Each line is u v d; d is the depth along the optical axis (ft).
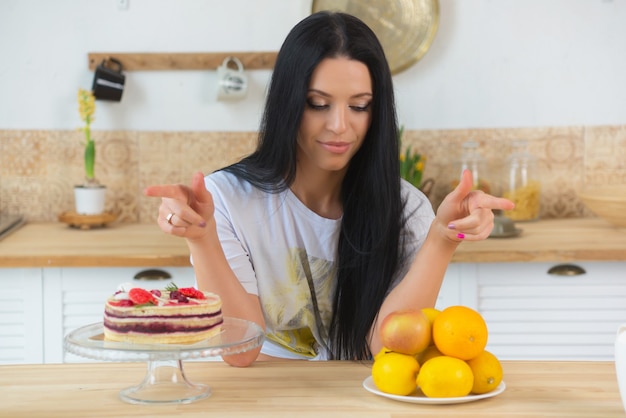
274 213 5.31
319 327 5.54
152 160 10.64
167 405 3.82
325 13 4.86
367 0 10.38
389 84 4.98
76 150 10.62
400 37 10.38
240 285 4.85
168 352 3.85
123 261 8.44
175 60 10.44
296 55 4.76
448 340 3.87
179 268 8.66
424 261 4.91
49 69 10.52
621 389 3.40
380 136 5.08
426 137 10.59
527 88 10.56
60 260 8.43
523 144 10.50
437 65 10.53
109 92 10.20
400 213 5.26
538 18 10.49
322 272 5.42
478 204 4.41
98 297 8.68
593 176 10.63
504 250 8.48
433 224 4.85
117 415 3.68
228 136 10.64
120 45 10.52
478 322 3.89
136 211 10.69
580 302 8.70
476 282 8.67
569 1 10.48
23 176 10.62
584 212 10.68
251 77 10.58
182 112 10.61
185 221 4.34
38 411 3.74
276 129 4.96
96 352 3.91
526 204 10.22
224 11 10.50
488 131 10.59
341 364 4.57
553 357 8.77
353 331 5.33
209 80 10.57
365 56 4.78
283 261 5.38
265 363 4.60
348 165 5.27
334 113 4.74
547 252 8.46
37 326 8.69
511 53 10.53
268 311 5.46
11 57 10.48
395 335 3.93
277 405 3.83
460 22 10.49
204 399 3.92
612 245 8.63
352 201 5.27
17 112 10.55
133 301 4.16
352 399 3.92
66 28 10.48
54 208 10.68
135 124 10.61
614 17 10.48
